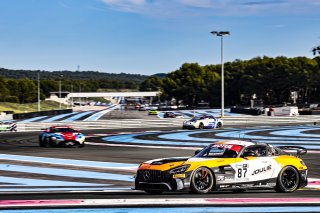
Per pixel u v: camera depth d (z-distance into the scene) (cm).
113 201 1514
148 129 7238
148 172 1647
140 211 1345
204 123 7119
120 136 5781
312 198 1587
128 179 2297
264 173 1720
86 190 1900
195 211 1342
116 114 14438
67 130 4462
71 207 1410
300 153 1942
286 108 10306
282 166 1748
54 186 2066
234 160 1686
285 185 1756
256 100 19388
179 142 4794
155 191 1734
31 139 5522
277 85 19388
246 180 1691
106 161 3106
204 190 1647
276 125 7919
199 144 4547
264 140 4878
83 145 4412
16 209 1381
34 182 2200
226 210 1358
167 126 7831
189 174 1622
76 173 2528
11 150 4019
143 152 3781
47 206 1427
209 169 1652
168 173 1608
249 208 1391
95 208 1393
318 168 2711
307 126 7494
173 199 1544
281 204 1459
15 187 2042
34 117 11906
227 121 7994
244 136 5431
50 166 2850
